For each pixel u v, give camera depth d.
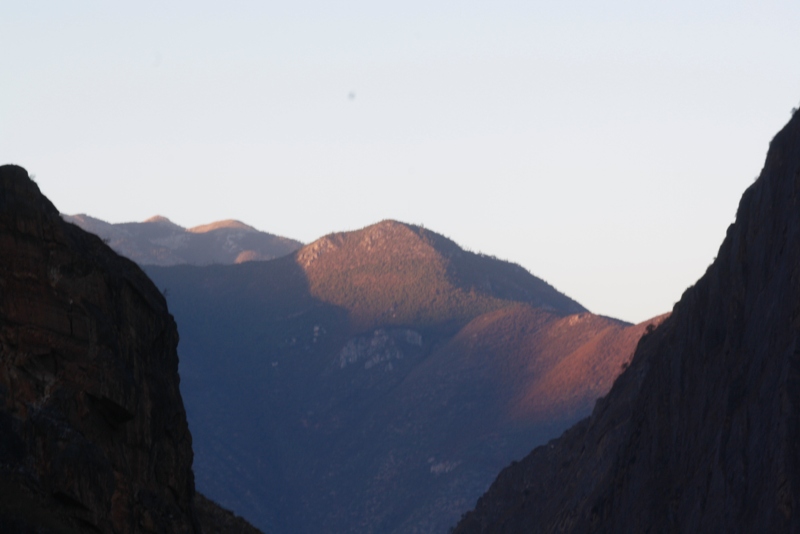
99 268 38.75
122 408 37.41
